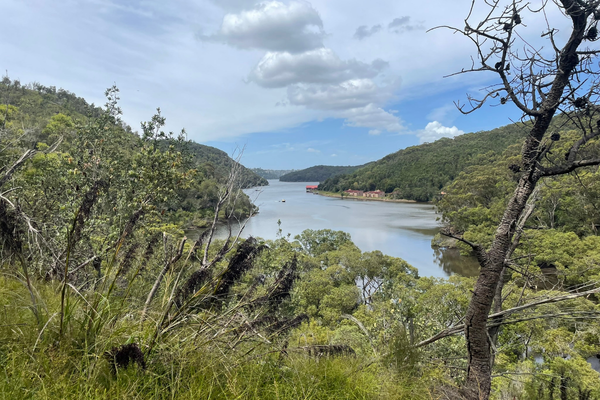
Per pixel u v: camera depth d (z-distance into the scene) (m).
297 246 35.72
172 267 2.77
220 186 3.33
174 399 2.03
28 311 2.42
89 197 2.68
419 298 16.31
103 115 8.08
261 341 2.88
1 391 1.71
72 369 2.05
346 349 3.42
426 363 3.78
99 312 2.42
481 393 3.08
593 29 2.64
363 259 27.50
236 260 2.81
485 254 3.27
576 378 9.49
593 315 3.56
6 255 2.44
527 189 3.17
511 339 13.67
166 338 2.49
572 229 34.34
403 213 76.81
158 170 7.16
